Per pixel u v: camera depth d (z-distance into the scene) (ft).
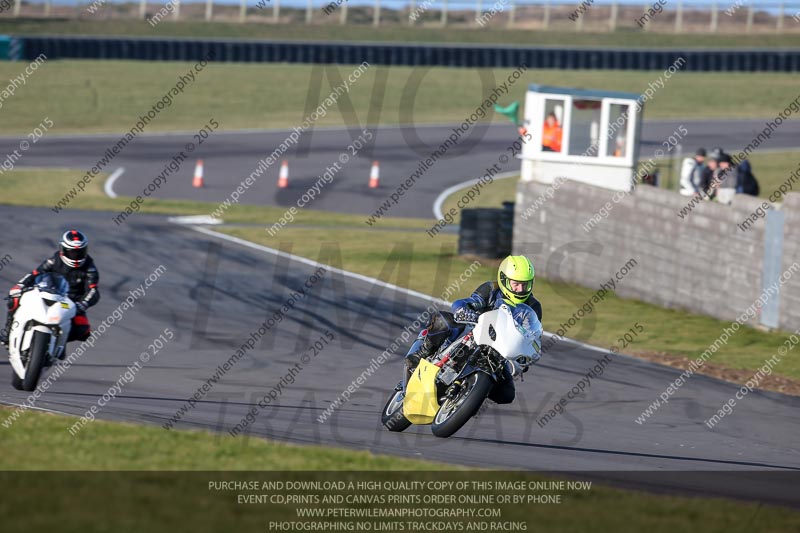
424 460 85.87
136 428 87.30
